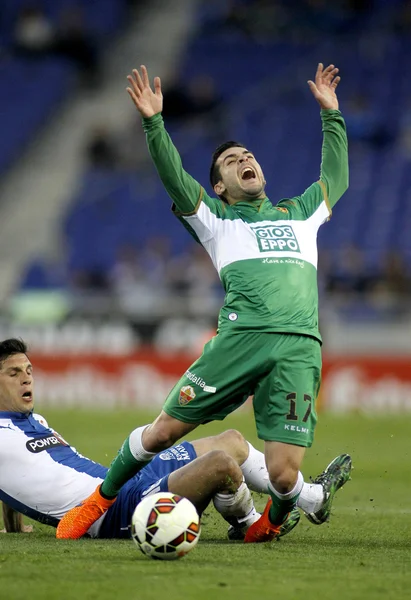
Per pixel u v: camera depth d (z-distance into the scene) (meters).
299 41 110.88
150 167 101.69
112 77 113.38
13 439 22.67
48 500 22.52
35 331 78.12
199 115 105.12
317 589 15.56
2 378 23.03
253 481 23.19
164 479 21.59
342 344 74.00
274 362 20.77
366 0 112.62
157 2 122.69
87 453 44.00
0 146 104.81
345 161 24.33
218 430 57.53
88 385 75.50
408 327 73.69
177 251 89.06
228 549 20.11
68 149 105.06
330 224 88.56
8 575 16.45
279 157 98.38
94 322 78.44
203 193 22.31
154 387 74.62
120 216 95.88
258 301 21.17
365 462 43.97
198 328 77.38
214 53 111.38
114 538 22.02
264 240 21.95
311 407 20.89
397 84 102.31
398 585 15.99
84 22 116.75
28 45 113.81
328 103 24.69
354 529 24.67
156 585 15.67
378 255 84.44
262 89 106.12
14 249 95.69
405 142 97.00
